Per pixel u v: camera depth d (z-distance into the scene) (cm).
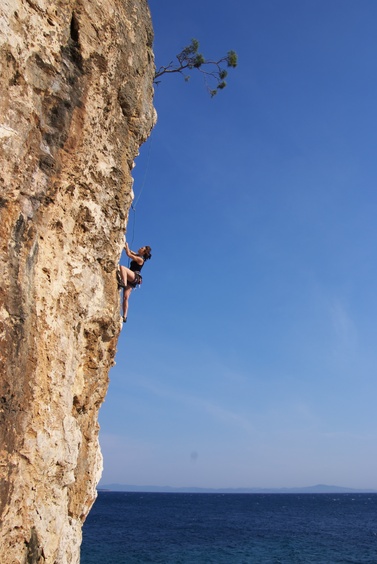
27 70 810
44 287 839
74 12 935
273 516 10350
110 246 1056
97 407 1082
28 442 768
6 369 725
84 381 998
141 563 3856
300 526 7731
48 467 810
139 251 1277
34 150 820
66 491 902
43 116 848
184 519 9031
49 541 811
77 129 924
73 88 914
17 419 746
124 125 1094
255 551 4650
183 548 4800
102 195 1019
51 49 865
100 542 5159
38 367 803
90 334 1005
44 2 855
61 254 902
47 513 810
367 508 14650
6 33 763
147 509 12750
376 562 4000
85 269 970
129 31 1092
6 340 730
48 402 823
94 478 1066
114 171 1055
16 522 732
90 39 959
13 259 764
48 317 841
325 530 7000
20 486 743
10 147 763
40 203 839
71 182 927
